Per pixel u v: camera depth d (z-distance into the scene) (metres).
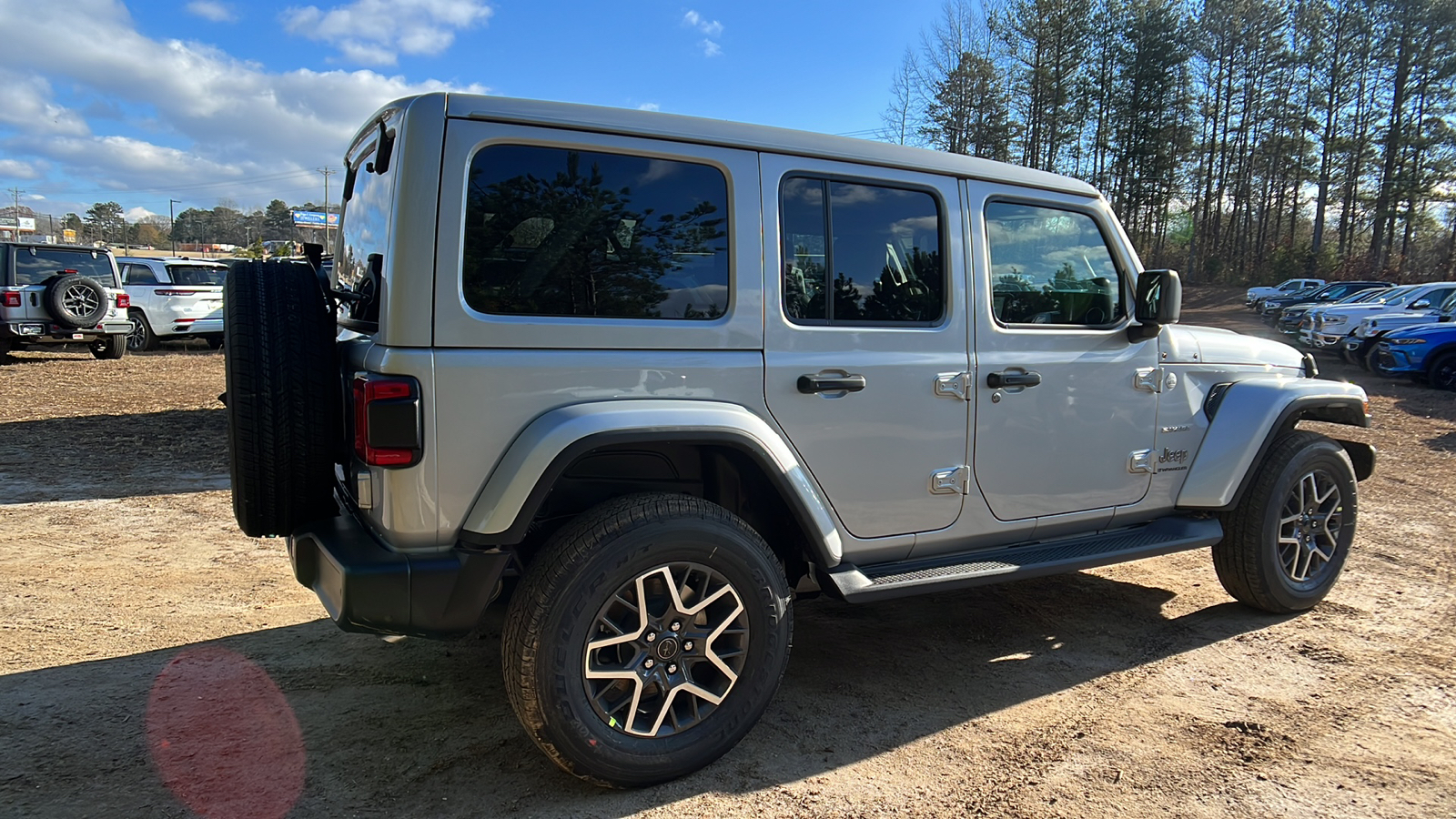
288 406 2.45
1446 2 44.53
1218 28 52.62
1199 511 3.90
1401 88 47.12
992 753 2.77
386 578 2.24
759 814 2.40
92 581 4.28
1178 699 3.17
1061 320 3.44
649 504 2.46
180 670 3.29
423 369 2.24
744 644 2.60
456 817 2.37
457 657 3.46
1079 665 3.48
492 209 2.35
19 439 7.71
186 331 16.52
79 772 2.55
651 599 2.50
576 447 2.34
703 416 2.52
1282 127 52.16
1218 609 4.16
